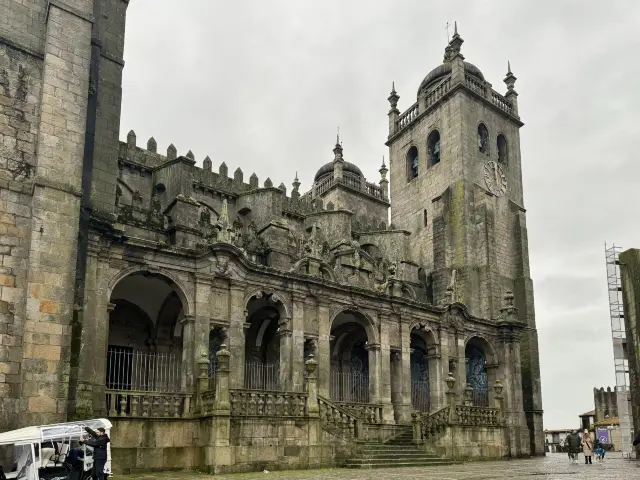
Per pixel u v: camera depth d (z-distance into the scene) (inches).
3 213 843.4
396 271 1625.2
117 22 1152.2
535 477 872.3
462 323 1672.0
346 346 1644.9
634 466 1214.3
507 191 2130.9
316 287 1338.6
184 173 1406.3
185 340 1123.3
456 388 1610.5
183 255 1132.5
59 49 919.0
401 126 2353.6
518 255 2047.2
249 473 967.0
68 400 875.4
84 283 951.6
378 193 2397.9
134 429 965.8
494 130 2171.5
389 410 1409.9
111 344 1272.1
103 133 1086.4
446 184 2065.7
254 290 1235.9
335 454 1124.5
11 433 649.6
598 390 3629.4
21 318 828.0
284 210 1736.0
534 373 1936.5
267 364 1439.5
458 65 2105.1
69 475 645.3
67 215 877.8
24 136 882.1
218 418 979.3
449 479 819.4
